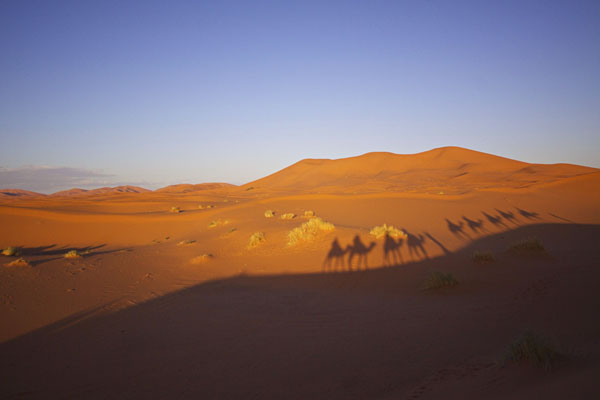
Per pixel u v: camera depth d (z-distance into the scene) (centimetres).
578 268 1045
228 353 655
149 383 556
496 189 3972
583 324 617
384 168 11112
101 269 1536
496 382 428
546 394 331
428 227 2145
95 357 662
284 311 898
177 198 6438
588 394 298
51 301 1045
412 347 621
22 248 2689
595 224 2223
